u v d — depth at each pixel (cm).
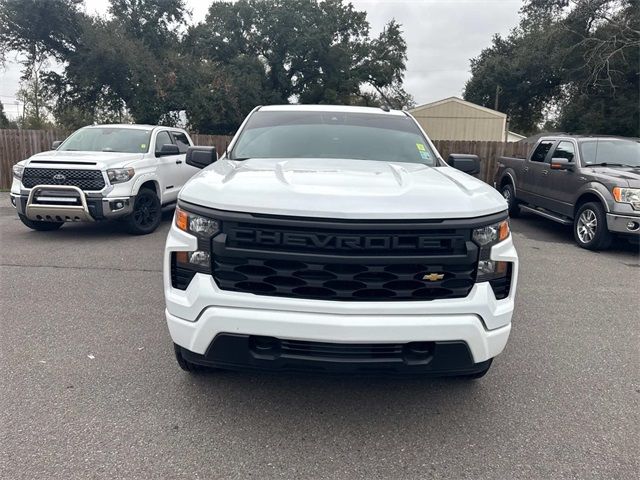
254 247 252
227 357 259
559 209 878
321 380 340
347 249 247
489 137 3303
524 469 254
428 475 248
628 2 2336
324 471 249
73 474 240
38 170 726
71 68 2727
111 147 848
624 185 730
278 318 248
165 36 3130
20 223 912
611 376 360
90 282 553
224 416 294
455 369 262
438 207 255
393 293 253
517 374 360
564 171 862
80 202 720
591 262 710
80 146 851
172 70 2806
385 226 246
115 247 728
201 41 3453
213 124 2991
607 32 2366
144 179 806
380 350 254
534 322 467
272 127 427
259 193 257
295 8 3578
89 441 267
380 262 248
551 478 248
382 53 3994
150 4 3038
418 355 257
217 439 272
